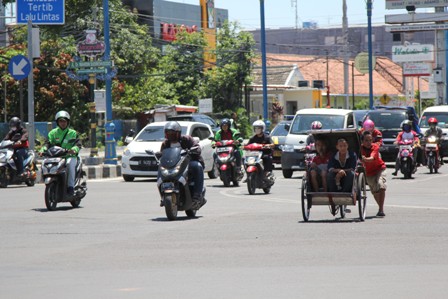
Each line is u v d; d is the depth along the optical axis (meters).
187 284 18.25
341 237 25.97
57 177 36.00
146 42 136.88
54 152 36.09
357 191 30.41
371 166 31.89
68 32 124.25
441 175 59.03
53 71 115.69
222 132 49.56
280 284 18.05
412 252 22.72
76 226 30.08
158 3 164.88
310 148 47.16
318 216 32.50
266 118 95.25
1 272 20.48
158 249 24.00
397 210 34.66
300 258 21.84
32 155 50.81
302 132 58.88
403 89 191.25
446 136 73.56
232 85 144.62
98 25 122.12
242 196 42.66
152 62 136.00
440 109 78.06
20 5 63.84
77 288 18.00
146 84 130.75
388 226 28.89
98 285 18.33
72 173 36.44
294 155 57.56
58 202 36.53
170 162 31.62
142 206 37.75
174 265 21.08
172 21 168.88
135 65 131.38
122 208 36.81
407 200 39.53
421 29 142.75
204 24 176.00
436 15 144.50
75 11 124.00
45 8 64.06
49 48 116.19
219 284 18.17
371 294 16.77
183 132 56.03
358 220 30.89
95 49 65.50
